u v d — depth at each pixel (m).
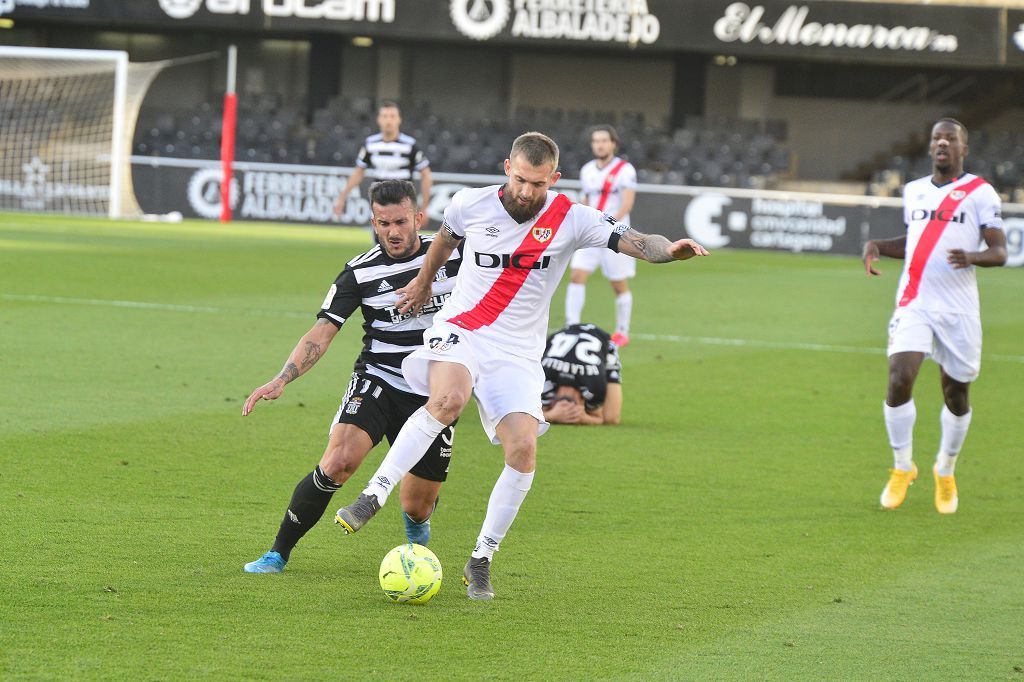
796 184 72.12
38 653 8.54
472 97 78.75
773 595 10.71
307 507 10.61
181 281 34.50
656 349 27.09
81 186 62.41
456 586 10.60
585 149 69.06
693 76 73.69
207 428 16.52
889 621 10.10
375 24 65.38
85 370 20.22
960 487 15.52
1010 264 56.00
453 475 14.88
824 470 16.14
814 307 36.69
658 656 9.08
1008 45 64.69
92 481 13.48
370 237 55.66
